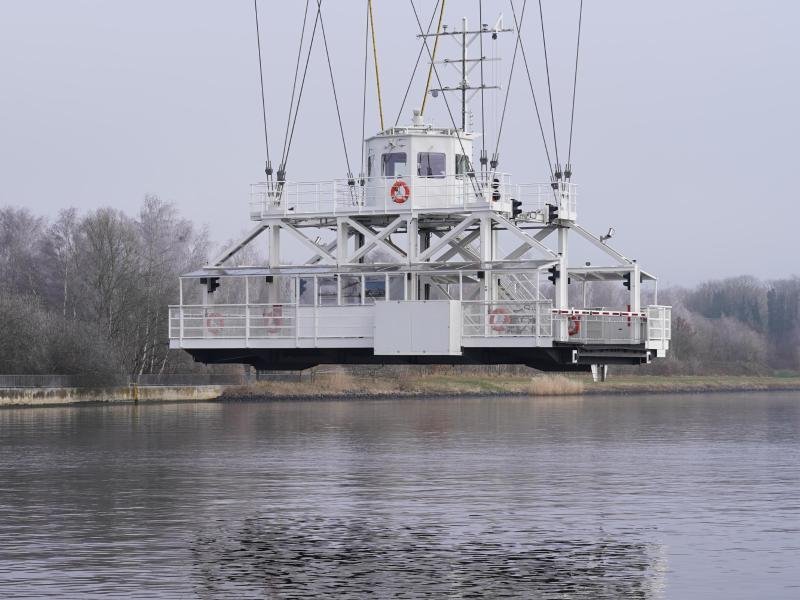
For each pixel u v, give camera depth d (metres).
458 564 56.19
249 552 58.62
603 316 81.00
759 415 159.62
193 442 111.50
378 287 80.25
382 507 71.19
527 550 59.06
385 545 60.22
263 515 68.56
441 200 82.06
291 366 84.44
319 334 79.12
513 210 82.00
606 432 126.88
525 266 77.56
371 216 80.81
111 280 185.75
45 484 81.50
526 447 108.25
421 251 85.69
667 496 75.75
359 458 97.50
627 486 80.38
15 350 161.88
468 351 77.88
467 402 190.50
